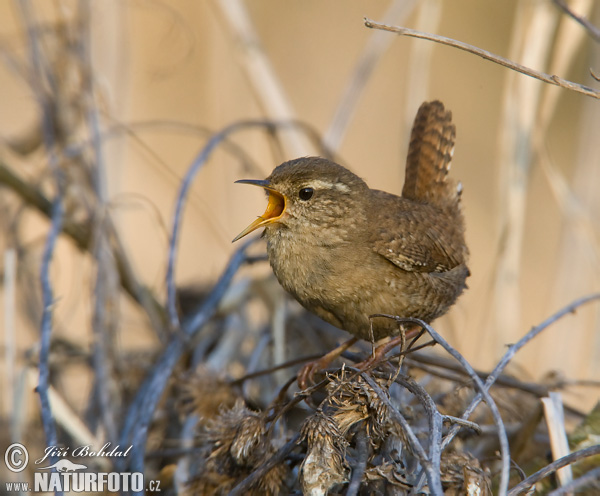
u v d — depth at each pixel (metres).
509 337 8.12
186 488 5.80
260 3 12.81
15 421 6.94
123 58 9.38
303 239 6.77
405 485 4.98
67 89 8.80
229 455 5.62
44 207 8.74
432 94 13.04
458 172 12.93
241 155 9.18
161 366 6.88
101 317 7.68
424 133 7.90
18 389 7.07
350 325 6.98
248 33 9.52
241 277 9.53
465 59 13.20
